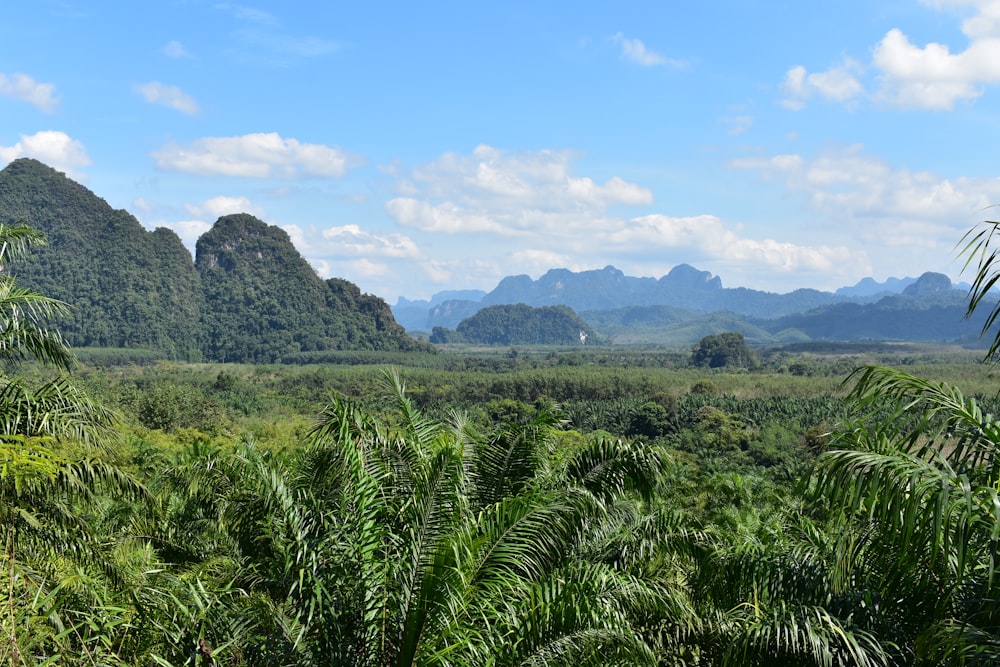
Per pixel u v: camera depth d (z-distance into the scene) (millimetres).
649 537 7594
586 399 105875
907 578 5348
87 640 4805
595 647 5406
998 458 4621
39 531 7539
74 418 8484
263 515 7051
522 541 5664
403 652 5352
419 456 7668
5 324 8078
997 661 4367
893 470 4492
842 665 5215
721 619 6492
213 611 5746
